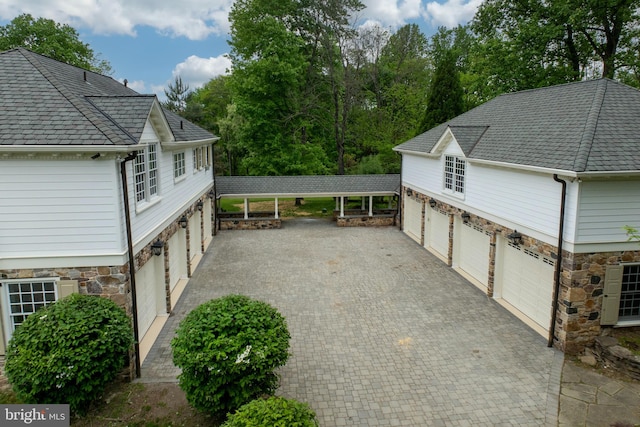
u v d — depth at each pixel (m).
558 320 10.48
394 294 14.41
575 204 9.73
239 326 7.47
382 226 26.00
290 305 13.50
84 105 9.06
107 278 8.81
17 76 9.52
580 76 24.12
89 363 7.27
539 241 11.27
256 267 17.70
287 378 9.30
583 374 9.41
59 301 8.10
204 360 6.88
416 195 22.11
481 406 8.30
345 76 33.09
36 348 7.16
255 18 29.36
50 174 8.30
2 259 8.42
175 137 13.57
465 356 10.23
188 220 16.66
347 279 16.05
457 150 16.28
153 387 8.98
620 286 10.12
